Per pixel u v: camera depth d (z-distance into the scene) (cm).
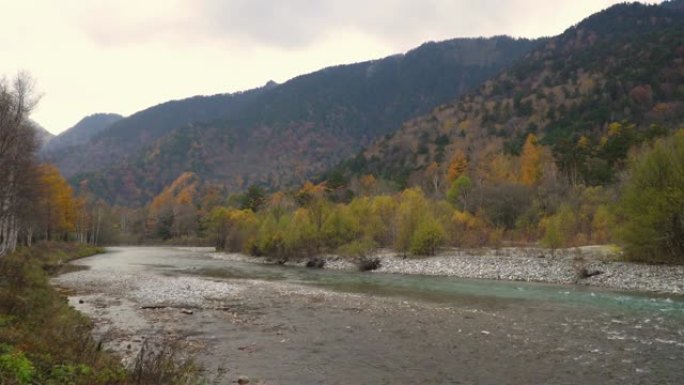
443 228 5809
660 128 9175
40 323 1470
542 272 4141
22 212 4544
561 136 11981
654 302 2708
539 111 16912
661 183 3703
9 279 1914
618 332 1920
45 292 1961
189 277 4344
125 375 1040
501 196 8125
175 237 14950
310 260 6278
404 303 2741
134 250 10619
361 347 1717
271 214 8225
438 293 3222
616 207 4166
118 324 2088
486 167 11906
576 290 3319
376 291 3347
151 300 2811
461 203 8888
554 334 1895
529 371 1412
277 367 1473
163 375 1056
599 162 9094
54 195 6650
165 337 1858
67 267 5275
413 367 1468
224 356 1598
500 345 1728
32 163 4312
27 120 3956
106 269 5144
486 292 3262
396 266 5281
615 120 13700
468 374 1392
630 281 3475
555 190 8025
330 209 7244
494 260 4800
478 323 2139
